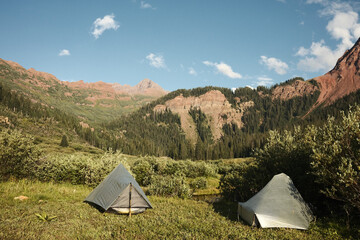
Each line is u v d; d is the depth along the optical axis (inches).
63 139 3804.1
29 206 425.4
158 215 490.0
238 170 839.7
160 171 1416.1
